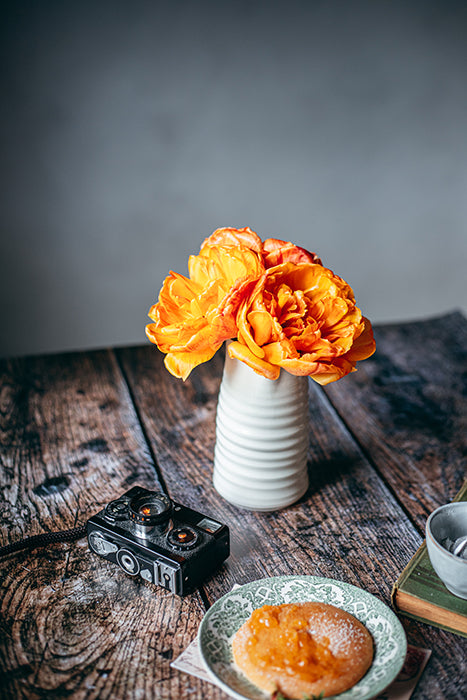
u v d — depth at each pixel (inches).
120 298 86.5
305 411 37.5
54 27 72.1
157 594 34.5
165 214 83.6
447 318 59.0
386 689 30.6
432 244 94.7
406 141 87.8
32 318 84.0
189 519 35.8
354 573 35.7
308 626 31.4
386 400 48.0
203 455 42.9
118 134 78.3
